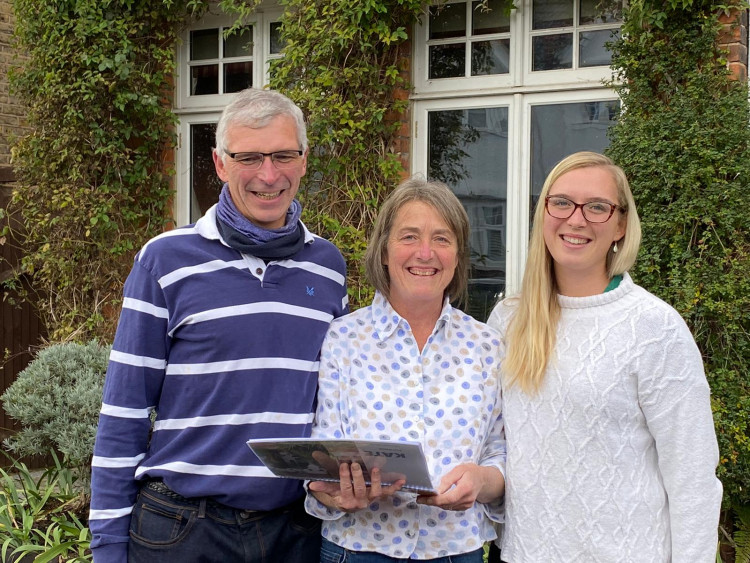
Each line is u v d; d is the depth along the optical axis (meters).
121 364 2.13
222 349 2.11
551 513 1.99
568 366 2.00
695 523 1.89
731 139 3.66
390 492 1.92
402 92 4.86
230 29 5.20
